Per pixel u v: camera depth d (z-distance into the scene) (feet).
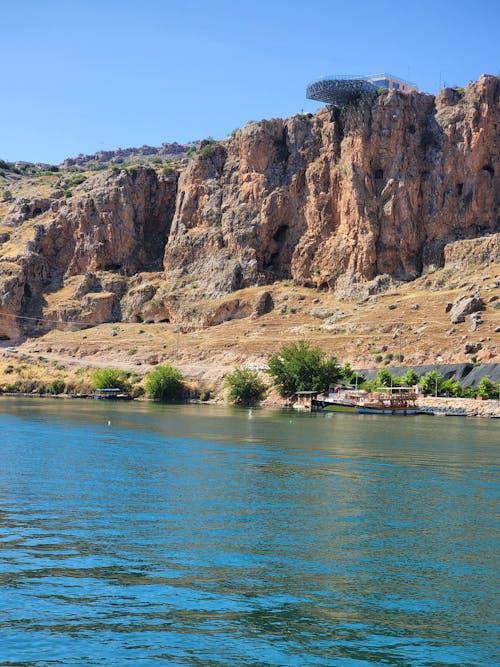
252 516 142.31
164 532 129.49
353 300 592.19
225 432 285.84
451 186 604.49
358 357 505.25
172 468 194.70
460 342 480.64
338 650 86.48
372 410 417.28
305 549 121.80
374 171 620.90
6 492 159.74
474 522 140.46
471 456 223.92
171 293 650.43
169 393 516.73
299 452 228.63
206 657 84.02
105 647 85.46
